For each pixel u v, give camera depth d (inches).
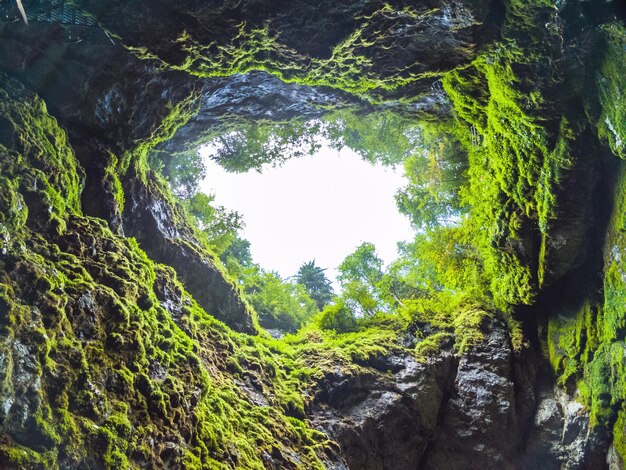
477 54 643.5
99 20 546.3
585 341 758.5
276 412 612.4
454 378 824.3
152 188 784.9
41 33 530.6
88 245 466.0
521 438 794.2
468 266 929.5
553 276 762.8
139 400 391.9
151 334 448.5
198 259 803.4
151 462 374.9
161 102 680.4
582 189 674.8
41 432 314.0
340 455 643.5
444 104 812.0
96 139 613.0
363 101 856.3
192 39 582.6
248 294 1201.4
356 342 847.7
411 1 573.6
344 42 616.1
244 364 662.5
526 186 716.7
